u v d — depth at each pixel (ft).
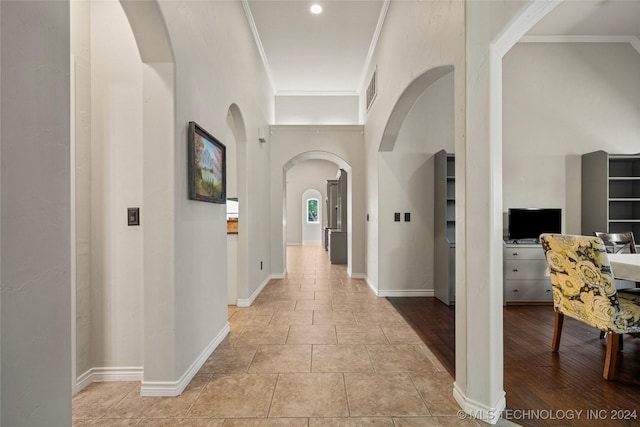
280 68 18.19
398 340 9.10
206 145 7.70
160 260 6.22
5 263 2.59
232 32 10.39
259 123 15.24
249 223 12.91
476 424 5.39
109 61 6.80
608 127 14.39
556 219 13.46
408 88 9.92
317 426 5.34
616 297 6.68
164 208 6.22
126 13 5.57
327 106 21.58
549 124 14.38
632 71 14.35
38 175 2.87
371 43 15.49
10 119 2.62
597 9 12.35
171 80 6.18
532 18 4.94
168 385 6.24
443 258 13.23
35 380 2.84
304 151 18.45
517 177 14.37
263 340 9.08
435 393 6.34
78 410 5.79
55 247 3.03
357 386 6.60
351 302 13.23
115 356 6.91
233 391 6.42
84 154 6.68
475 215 5.64
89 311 6.83
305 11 13.15
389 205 14.43
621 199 13.44
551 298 12.76
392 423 5.42
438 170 13.93
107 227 6.84
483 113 5.56
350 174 18.72
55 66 3.03
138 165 6.82
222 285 9.14
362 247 18.30
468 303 5.70
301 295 14.39
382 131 13.60
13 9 2.63
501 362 5.69
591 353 8.19
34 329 2.83
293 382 6.76
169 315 6.23
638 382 6.70
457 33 6.12
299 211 41.16
